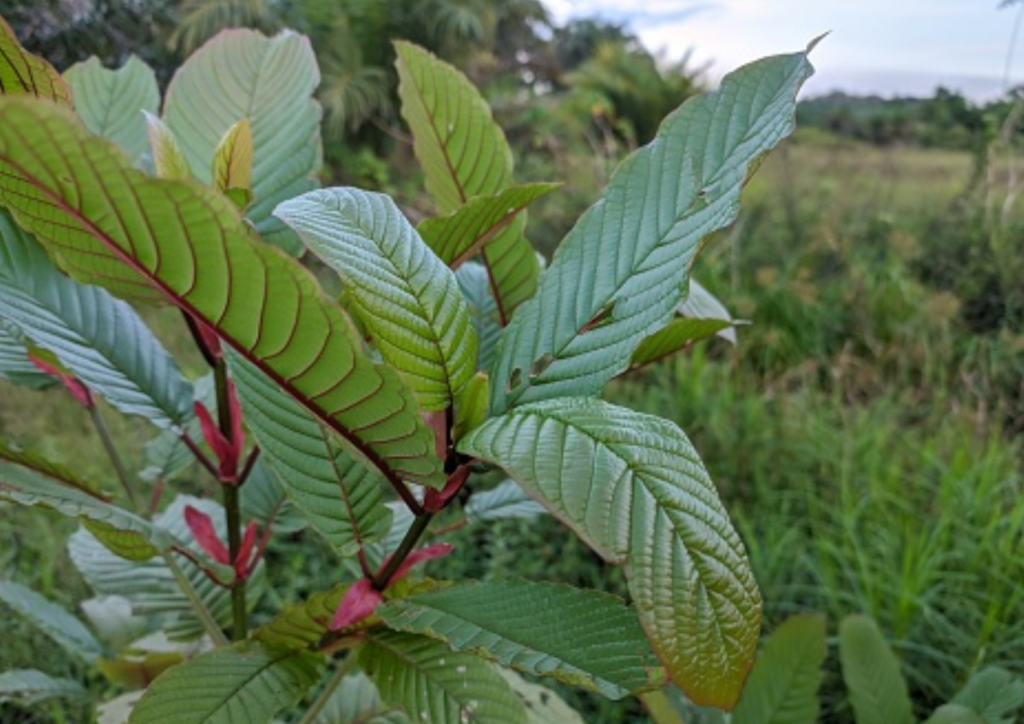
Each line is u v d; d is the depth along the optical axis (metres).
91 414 1.28
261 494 1.35
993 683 1.98
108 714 1.44
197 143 1.26
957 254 5.16
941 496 3.20
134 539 0.98
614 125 7.62
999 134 5.42
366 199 0.79
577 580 3.05
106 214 0.60
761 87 0.82
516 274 1.20
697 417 3.78
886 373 4.69
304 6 6.17
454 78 1.12
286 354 0.68
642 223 0.82
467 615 0.82
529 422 0.69
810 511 3.30
